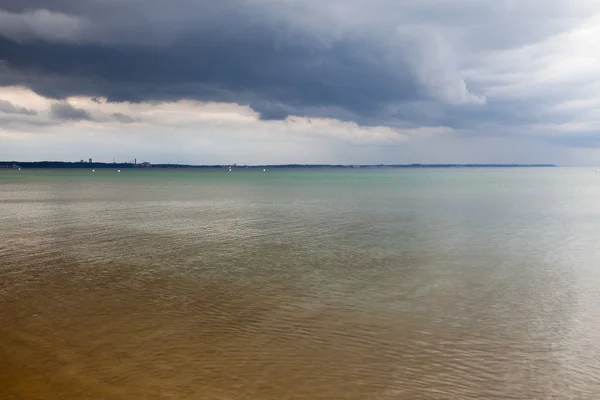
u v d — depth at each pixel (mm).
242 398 9938
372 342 12945
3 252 25766
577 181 146500
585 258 24344
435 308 15953
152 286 18688
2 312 15328
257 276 20422
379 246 28047
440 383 10672
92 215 45469
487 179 170250
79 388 10305
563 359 11953
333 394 10141
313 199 68000
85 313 15273
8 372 11062
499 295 17562
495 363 11695
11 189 94375
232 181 150875
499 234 32875
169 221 40625
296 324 14336
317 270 21672
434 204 58750
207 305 16203
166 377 10828
